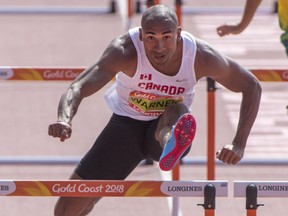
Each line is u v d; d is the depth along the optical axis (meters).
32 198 23.33
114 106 17.67
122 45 15.99
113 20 38.62
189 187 15.06
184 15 39.03
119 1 41.31
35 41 36.19
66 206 17.53
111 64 15.91
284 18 21.28
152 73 16.16
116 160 17.72
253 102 16.53
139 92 16.66
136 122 17.48
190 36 16.19
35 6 40.69
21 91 31.25
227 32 20.81
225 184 15.03
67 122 15.06
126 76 16.48
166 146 15.48
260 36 36.69
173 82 16.34
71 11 39.59
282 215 22.36
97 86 15.77
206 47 16.31
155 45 15.52
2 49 35.19
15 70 19.11
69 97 15.40
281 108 29.92
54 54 34.62
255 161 24.66
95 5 41.00
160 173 24.83
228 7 40.31
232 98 30.81
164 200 23.28
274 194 15.09
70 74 19.22
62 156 25.80
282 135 27.89
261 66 33.38
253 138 27.62
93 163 17.73
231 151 15.98
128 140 17.61
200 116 29.33
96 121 28.61
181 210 22.73
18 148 26.56
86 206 17.67
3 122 28.58
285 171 25.14
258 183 15.06
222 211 22.64
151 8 15.62
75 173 17.89
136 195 15.11
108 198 23.34
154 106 16.83
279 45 35.75
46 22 38.56
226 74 16.48
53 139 27.28
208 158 19.95
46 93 31.08
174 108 16.45
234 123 28.72
